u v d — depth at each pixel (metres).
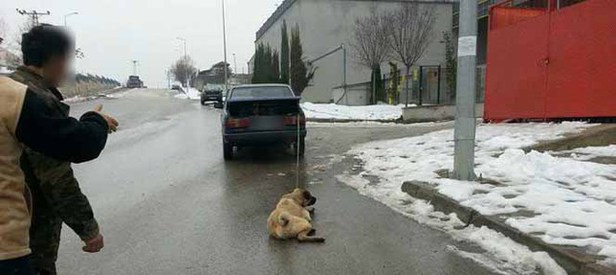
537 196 6.52
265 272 4.80
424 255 5.13
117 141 16.33
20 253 2.06
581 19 11.86
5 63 3.02
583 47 11.80
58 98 2.48
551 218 5.55
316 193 8.17
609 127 10.50
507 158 8.86
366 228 6.13
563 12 12.46
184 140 16.27
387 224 6.28
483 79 25.27
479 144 11.23
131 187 8.98
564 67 12.48
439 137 13.77
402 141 13.72
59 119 2.16
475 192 6.91
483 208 6.07
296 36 40.38
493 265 4.80
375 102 35.47
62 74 2.49
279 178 9.59
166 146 14.85
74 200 2.56
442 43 42.31
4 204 2.04
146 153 13.43
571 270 4.42
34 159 2.37
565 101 12.46
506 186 7.18
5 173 2.04
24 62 2.41
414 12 36.94
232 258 5.20
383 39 35.62
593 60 11.52
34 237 2.49
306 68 41.56
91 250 2.72
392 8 42.03
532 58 13.74
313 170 10.32
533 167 8.22
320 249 5.42
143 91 73.50
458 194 6.74
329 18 42.50
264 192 8.40
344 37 42.66
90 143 2.27
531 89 13.83
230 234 6.04
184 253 5.37
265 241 5.75
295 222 5.79
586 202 6.15
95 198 8.11
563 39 12.49
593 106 11.54
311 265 4.95
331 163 11.08
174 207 7.44
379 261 5.01
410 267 4.82
